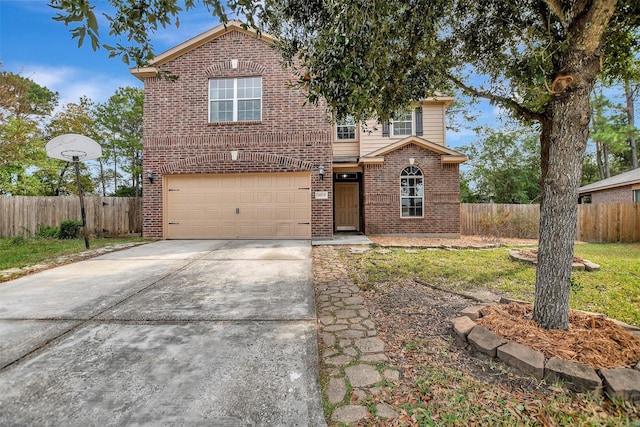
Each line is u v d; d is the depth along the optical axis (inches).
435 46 147.3
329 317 135.4
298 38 137.3
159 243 342.6
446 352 104.4
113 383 86.4
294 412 75.5
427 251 302.5
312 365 96.0
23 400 79.1
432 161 450.9
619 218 444.8
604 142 685.9
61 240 376.5
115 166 979.9
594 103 649.0
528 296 166.2
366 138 507.5
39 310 142.3
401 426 71.2
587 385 80.6
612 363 87.0
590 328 107.6
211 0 112.4
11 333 118.3
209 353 103.2
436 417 74.2
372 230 451.8
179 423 71.5
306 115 372.2
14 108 469.1
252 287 178.7
